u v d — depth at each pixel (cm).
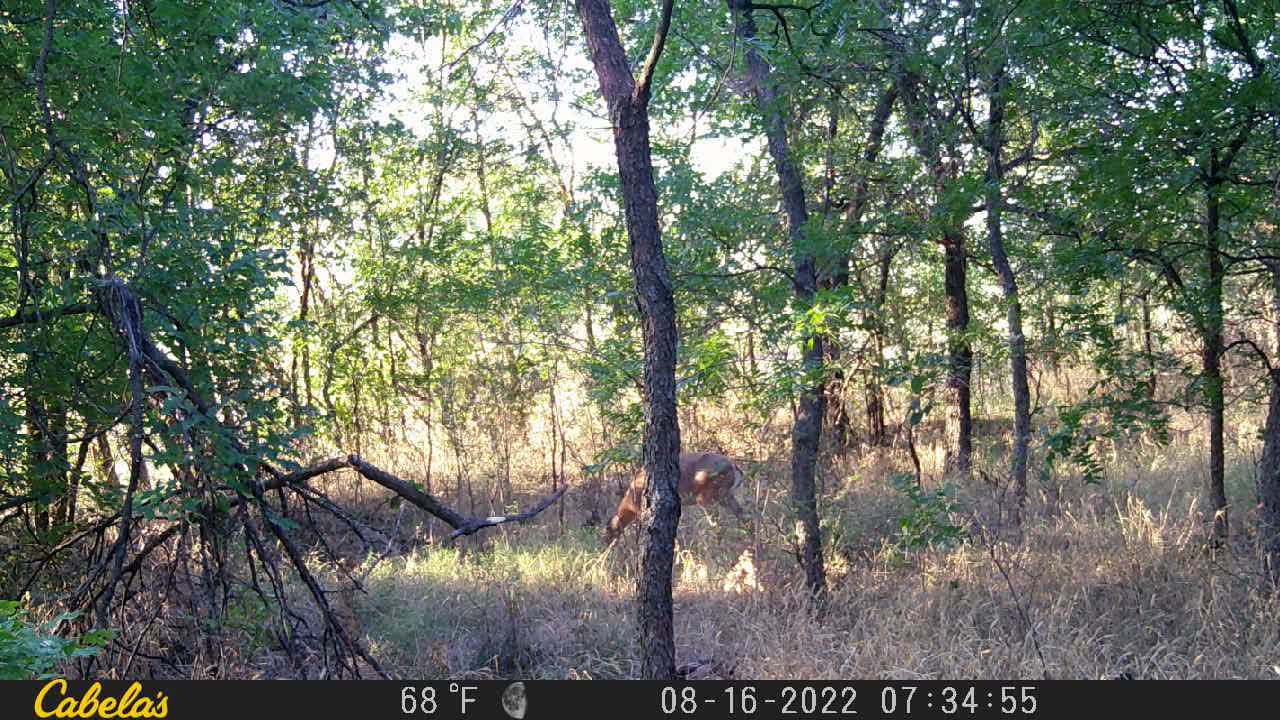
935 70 799
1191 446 1090
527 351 1235
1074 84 773
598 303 948
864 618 731
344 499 1227
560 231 1041
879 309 895
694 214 834
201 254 573
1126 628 666
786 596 768
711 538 951
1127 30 748
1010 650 650
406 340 1326
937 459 1209
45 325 607
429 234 1302
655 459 540
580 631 754
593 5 544
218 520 620
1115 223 673
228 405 569
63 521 736
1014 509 895
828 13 751
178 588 690
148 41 652
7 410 602
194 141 640
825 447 1291
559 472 1331
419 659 716
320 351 1248
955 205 791
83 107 596
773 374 736
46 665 355
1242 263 732
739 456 1175
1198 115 601
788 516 883
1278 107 590
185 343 576
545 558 951
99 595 575
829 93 823
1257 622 639
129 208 552
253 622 679
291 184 777
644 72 525
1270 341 941
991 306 1221
